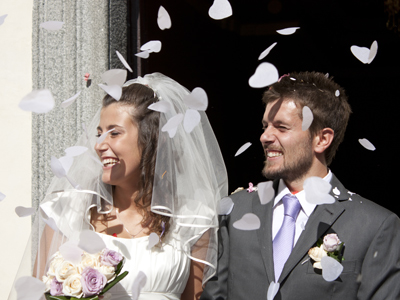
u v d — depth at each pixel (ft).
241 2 19.71
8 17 8.41
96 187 6.01
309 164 5.66
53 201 6.02
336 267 5.01
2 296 8.18
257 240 5.66
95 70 7.66
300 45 21.40
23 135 8.28
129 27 8.06
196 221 6.15
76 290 4.92
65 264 5.09
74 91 7.72
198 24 17.15
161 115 6.15
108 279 5.12
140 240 5.98
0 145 8.35
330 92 5.83
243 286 5.55
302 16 20.81
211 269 6.08
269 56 21.66
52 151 7.83
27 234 8.16
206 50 17.99
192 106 5.05
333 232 5.40
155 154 6.08
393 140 24.07
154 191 5.96
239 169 21.18
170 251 6.05
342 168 24.23
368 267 5.17
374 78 24.59
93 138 6.30
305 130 5.30
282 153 5.61
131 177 6.12
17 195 8.25
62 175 5.11
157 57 13.60
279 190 5.92
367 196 23.61
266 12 20.52
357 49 5.24
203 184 6.39
